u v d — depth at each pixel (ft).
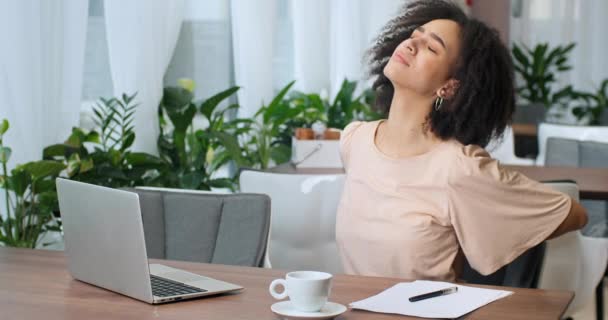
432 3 6.72
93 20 11.12
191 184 10.96
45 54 9.73
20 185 8.63
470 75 6.19
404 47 6.33
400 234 6.30
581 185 9.75
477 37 6.24
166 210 7.15
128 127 11.16
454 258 6.40
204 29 13.24
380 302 4.91
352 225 6.64
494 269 6.23
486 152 6.35
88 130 11.23
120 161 10.32
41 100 9.54
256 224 6.91
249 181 8.24
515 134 18.19
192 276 5.49
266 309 4.77
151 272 5.61
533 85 25.80
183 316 4.61
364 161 6.69
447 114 6.30
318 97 14.26
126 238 4.94
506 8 26.00
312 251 8.13
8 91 9.08
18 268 5.81
